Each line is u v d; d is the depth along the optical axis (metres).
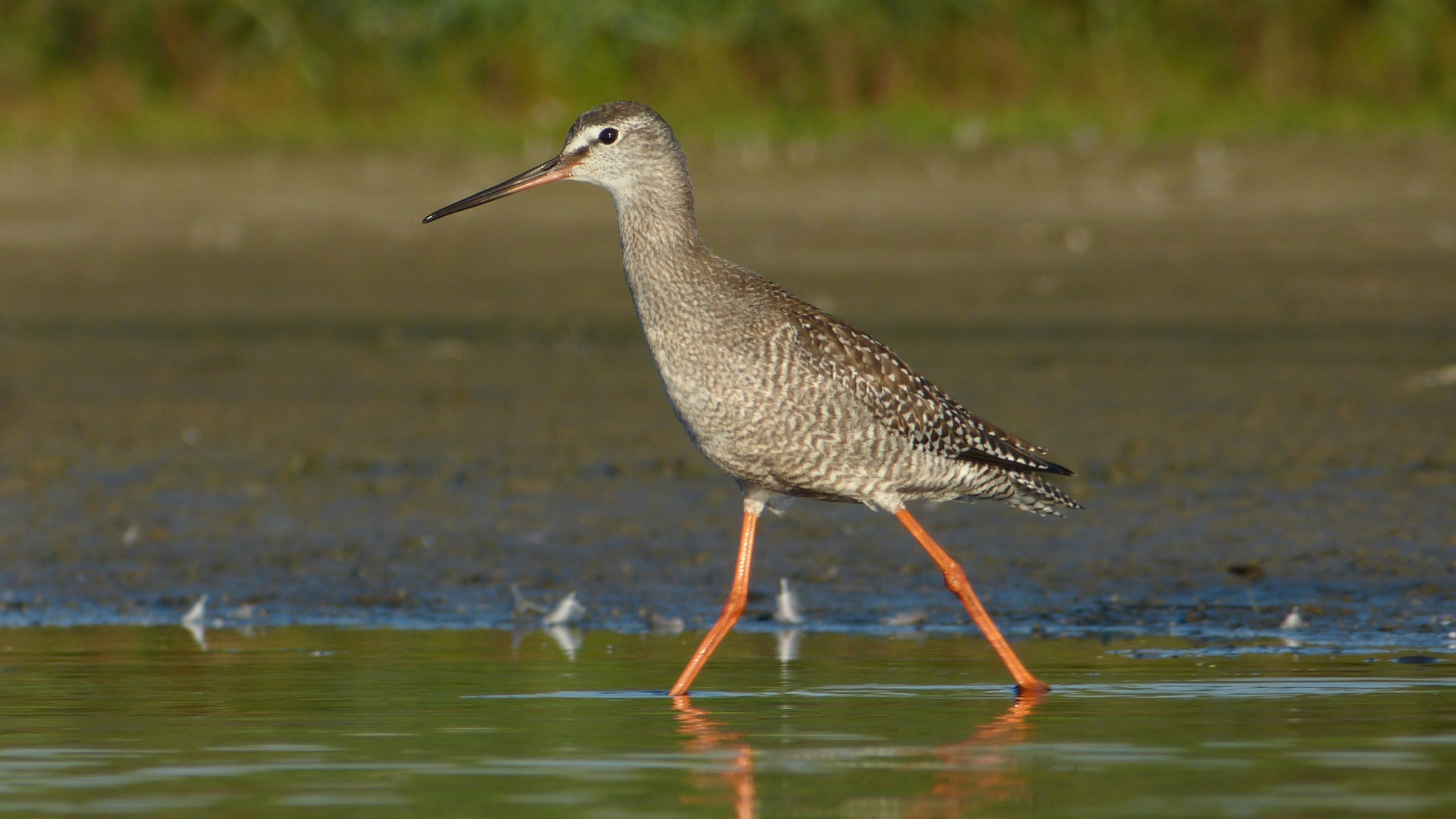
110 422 17.08
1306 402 16.58
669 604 12.42
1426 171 25.75
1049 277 21.73
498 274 22.89
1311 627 11.45
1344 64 30.30
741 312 10.10
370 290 22.28
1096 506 14.06
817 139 28.61
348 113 30.84
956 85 30.27
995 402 16.88
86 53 32.19
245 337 20.27
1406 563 12.56
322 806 7.86
